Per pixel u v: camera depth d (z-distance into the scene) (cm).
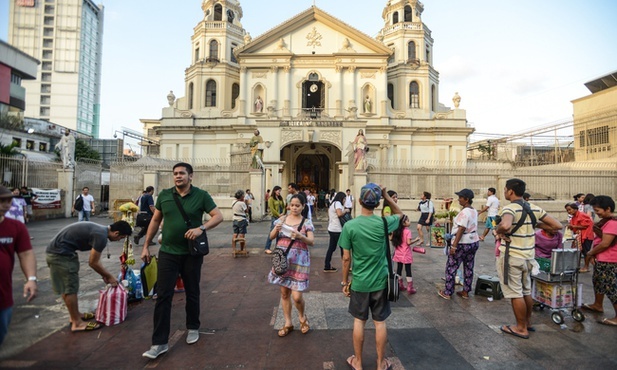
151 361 379
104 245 473
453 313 532
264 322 491
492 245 1191
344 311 535
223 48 3762
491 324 489
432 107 3903
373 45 3500
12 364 369
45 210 1891
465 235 599
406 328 473
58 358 384
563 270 493
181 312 531
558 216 1953
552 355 397
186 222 417
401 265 655
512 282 450
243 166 2080
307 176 3778
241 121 3441
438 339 438
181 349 408
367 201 365
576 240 808
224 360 382
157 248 1080
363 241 360
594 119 2475
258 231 1531
